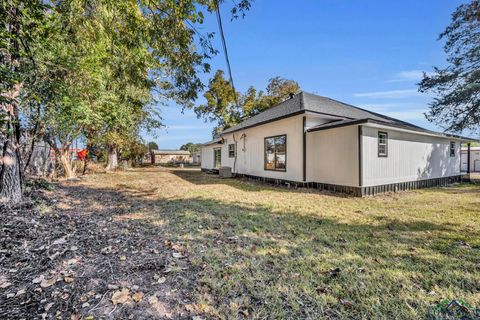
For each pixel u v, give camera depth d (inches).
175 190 328.8
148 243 123.4
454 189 360.2
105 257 105.5
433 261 104.4
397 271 95.3
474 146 810.8
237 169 541.0
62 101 233.5
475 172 692.7
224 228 151.6
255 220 171.9
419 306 72.9
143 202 239.0
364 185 287.1
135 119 559.2
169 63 173.5
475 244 125.0
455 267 98.9
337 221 171.0
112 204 228.1
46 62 189.9
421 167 382.9
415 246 122.6
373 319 67.1
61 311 68.9
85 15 159.2
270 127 419.8
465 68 454.6
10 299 73.8
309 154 348.8
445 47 466.6
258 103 839.7
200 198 264.4
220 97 873.5
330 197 275.9
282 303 74.2
